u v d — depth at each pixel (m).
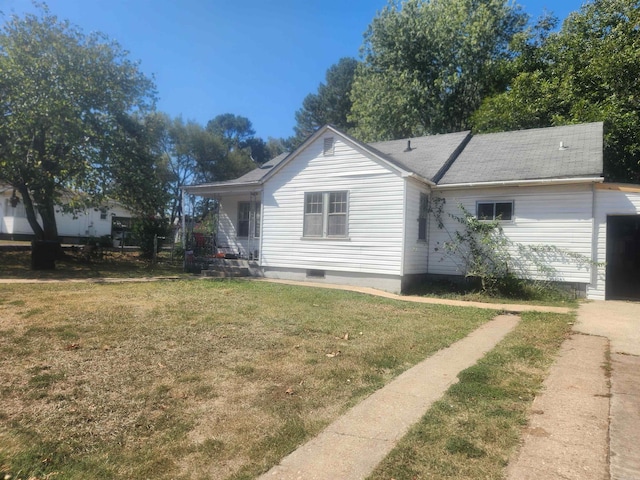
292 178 14.59
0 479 2.72
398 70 27.86
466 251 13.18
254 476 2.77
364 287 12.75
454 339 6.58
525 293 11.58
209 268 16.08
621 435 3.28
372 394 4.24
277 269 14.84
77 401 3.90
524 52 24.50
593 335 6.89
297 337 6.36
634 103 17.00
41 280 12.27
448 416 3.69
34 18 16.05
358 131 30.45
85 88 16.03
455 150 15.34
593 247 11.45
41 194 16.08
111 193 17.22
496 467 2.84
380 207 12.70
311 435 3.36
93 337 5.95
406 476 2.75
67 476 2.76
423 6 28.23
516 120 20.00
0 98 14.48
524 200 12.37
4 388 4.13
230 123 60.00
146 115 20.41
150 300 9.02
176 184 38.09
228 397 4.07
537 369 5.05
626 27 18.42
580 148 12.90
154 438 3.28
